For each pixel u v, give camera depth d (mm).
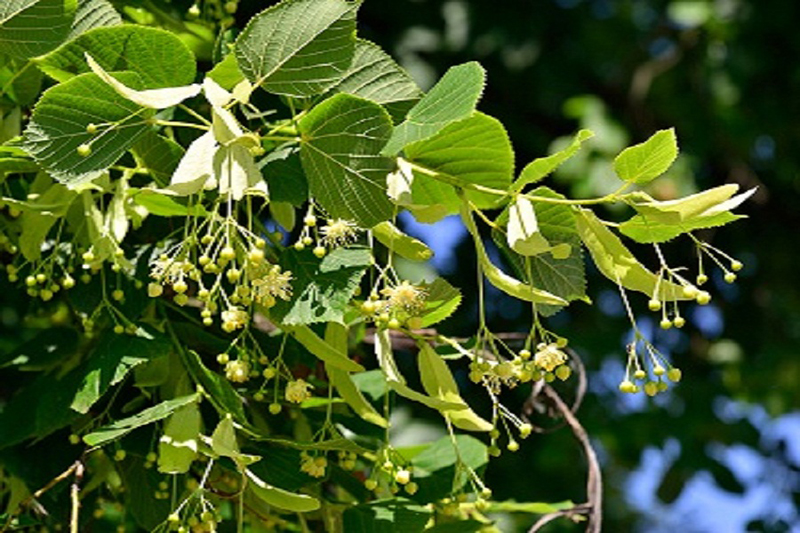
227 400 1717
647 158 1642
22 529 1866
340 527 1792
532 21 3201
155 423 1777
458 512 1886
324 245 1702
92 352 1794
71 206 1772
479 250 1673
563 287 1712
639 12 3475
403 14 3041
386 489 1853
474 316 3064
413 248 1694
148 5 1896
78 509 1788
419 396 1693
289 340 1799
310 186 1674
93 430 1798
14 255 1866
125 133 1654
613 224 1670
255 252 1618
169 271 1663
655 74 3395
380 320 1671
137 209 1749
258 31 1650
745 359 3404
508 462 3074
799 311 3518
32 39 1685
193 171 1620
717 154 3475
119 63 1688
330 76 1662
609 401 3246
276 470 1746
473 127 1667
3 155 1722
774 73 3445
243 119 1811
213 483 1798
